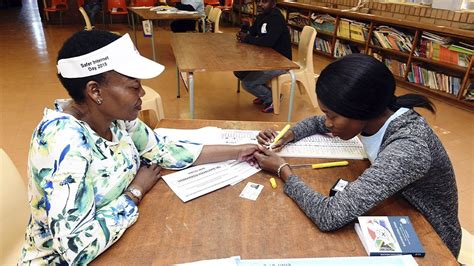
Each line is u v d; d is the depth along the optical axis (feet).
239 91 13.15
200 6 17.06
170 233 2.72
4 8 32.24
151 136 3.63
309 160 3.85
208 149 3.75
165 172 3.57
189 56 8.74
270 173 3.61
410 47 13.92
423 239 2.73
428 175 3.12
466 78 11.91
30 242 2.91
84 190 2.52
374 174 2.78
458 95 12.27
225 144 4.00
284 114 11.28
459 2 12.73
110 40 2.66
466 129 10.59
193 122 4.74
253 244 2.63
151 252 2.53
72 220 2.42
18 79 13.53
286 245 2.63
